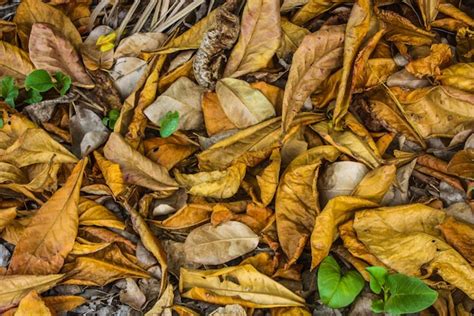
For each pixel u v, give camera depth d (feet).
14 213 2.99
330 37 2.96
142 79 3.11
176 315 2.94
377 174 2.92
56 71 3.14
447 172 2.97
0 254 3.01
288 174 2.96
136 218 2.96
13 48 3.15
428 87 3.02
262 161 3.08
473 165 2.95
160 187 2.99
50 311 2.83
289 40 3.15
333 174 2.99
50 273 2.90
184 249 2.98
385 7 3.18
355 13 2.96
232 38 3.06
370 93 3.08
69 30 3.21
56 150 3.06
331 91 3.05
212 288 2.91
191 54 3.16
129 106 3.08
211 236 2.97
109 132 3.14
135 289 2.96
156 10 3.25
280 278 2.96
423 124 3.02
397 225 2.90
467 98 2.96
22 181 3.05
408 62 3.08
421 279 2.85
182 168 3.14
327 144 3.06
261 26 3.06
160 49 3.12
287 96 2.97
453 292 2.92
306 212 2.95
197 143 3.13
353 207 2.93
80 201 3.03
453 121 3.02
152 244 2.94
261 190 2.97
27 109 3.13
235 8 3.10
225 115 3.09
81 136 3.13
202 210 3.01
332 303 2.82
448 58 3.04
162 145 3.12
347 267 2.97
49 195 3.07
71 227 2.94
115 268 2.95
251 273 2.90
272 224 2.98
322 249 2.85
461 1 3.20
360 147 2.99
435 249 2.82
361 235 2.89
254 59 3.10
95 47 3.21
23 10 3.20
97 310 2.96
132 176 3.01
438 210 2.91
